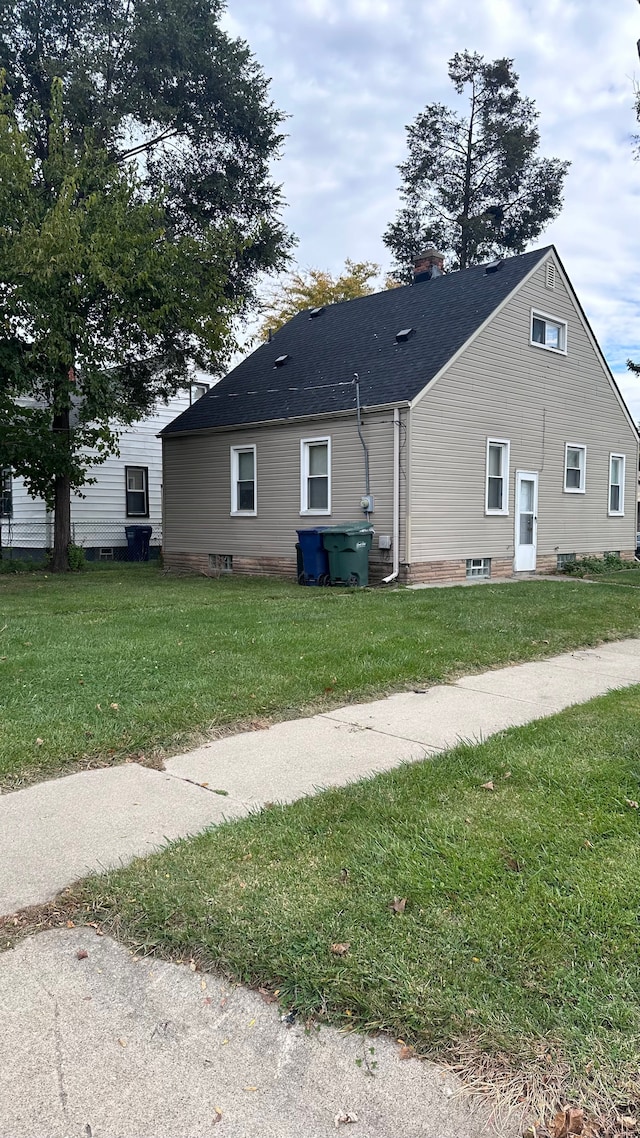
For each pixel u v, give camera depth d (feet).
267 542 52.37
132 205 47.67
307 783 12.99
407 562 43.01
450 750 14.49
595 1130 5.91
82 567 58.39
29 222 41.88
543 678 21.22
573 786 12.50
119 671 19.47
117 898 9.09
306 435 48.65
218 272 49.49
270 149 55.83
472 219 101.86
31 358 44.06
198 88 52.16
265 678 19.19
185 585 44.27
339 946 8.00
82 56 48.73
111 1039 6.92
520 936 8.14
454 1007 7.06
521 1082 6.32
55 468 52.01
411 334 50.47
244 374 60.64
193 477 58.54
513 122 100.78
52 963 8.01
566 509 56.90
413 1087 6.36
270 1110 6.16
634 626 29.76
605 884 9.23
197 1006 7.36
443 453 44.78
